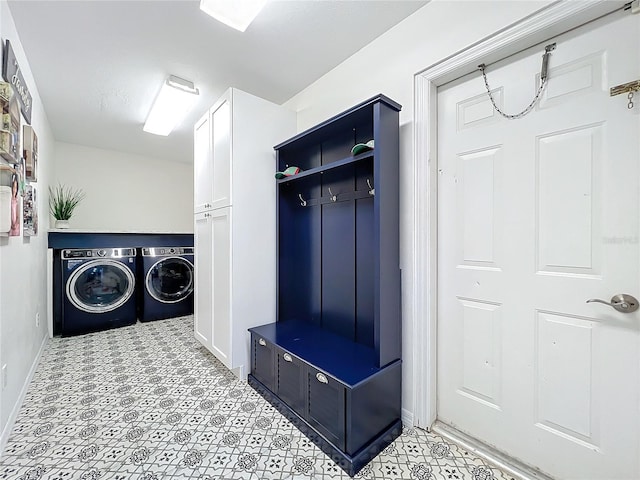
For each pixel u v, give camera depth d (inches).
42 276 107.3
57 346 109.0
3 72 57.9
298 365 63.4
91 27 68.3
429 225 61.2
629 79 41.9
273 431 61.2
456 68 57.1
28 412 67.1
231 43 74.2
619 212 42.8
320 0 60.8
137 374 86.5
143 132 135.2
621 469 42.6
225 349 82.1
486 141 56.1
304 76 88.5
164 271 148.9
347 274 75.7
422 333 61.7
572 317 46.7
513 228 52.7
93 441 57.6
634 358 41.6
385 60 69.6
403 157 64.7
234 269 80.2
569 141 46.9
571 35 46.6
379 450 55.3
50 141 129.8
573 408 46.6
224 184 83.4
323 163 83.2
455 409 60.9
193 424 63.2
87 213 157.4
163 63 82.8
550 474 48.7
